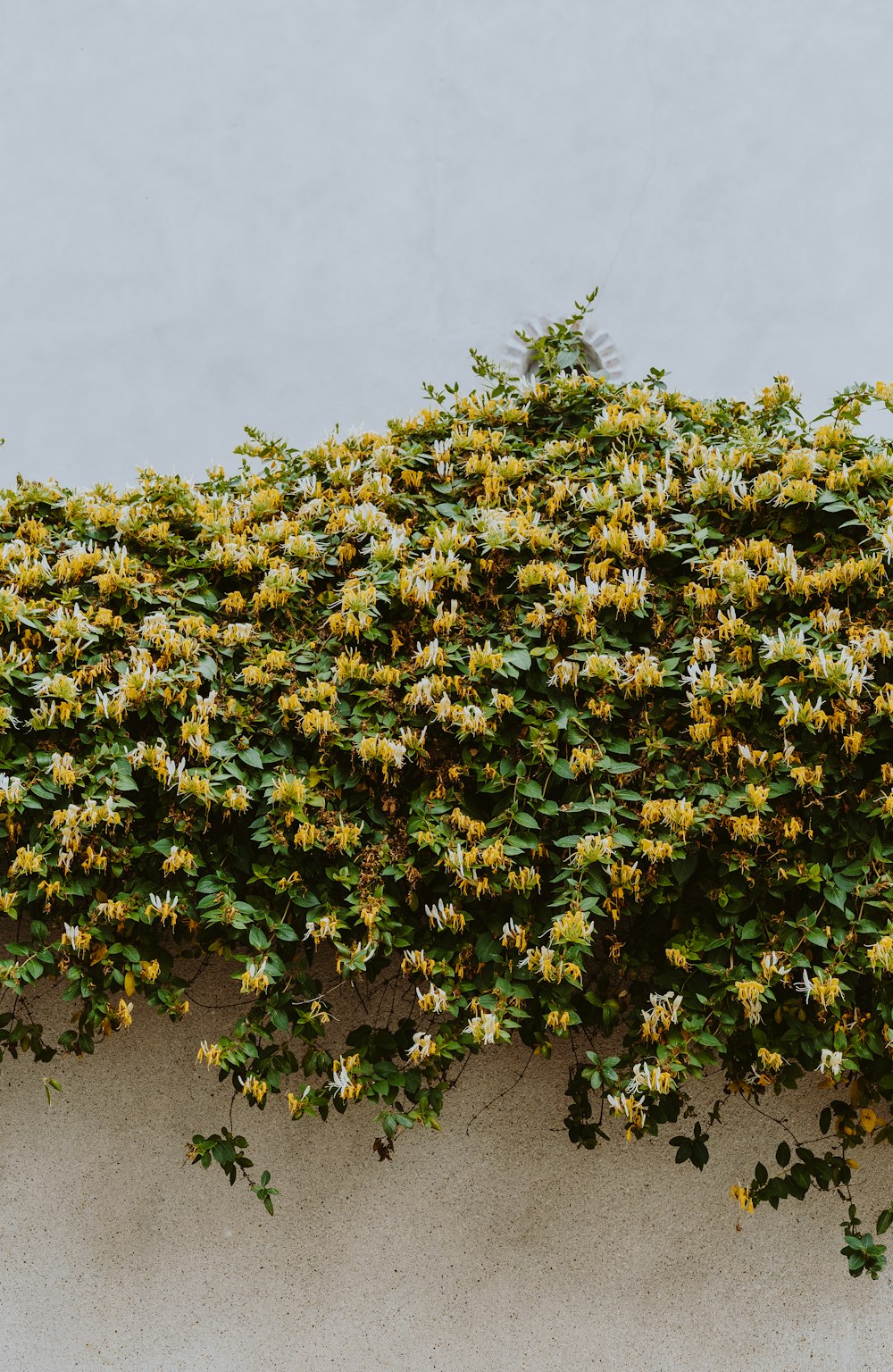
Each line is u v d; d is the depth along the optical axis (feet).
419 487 10.46
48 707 8.80
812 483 9.29
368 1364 9.29
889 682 8.42
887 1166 9.27
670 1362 9.20
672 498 9.65
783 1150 8.95
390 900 8.48
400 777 8.84
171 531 10.53
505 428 11.03
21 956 8.82
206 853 8.81
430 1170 9.50
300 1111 8.48
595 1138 9.11
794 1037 8.23
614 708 8.82
